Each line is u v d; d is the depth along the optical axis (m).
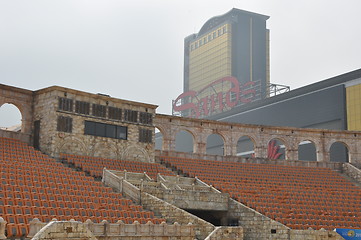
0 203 27.88
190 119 59.41
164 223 30.11
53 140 45.22
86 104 48.19
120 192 38.34
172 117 58.12
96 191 36.50
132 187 37.50
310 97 102.88
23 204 28.84
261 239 38.41
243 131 62.53
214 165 55.72
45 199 31.00
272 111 114.38
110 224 27.69
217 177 50.22
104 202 34.03
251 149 123.44
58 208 29.28
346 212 43.72
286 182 53.22
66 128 46.34
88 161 44.94
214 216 43.09
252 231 39.22
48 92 46.91
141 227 28.98
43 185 33.59
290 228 37.06
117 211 32.06
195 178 47.50
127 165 47.09
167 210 34.84
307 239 36.44
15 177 33.31
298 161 63.44
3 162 36.84
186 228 31.05
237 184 48.22
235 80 163.12
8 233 24.28
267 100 116.69
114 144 49.56
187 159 56.00
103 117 49.16
